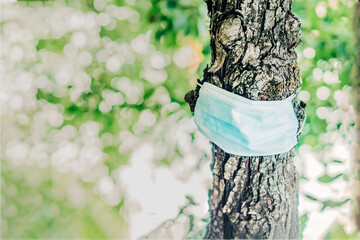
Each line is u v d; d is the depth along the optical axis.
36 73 2.94
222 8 1.48
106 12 2.83
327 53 2.80
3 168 3.54
